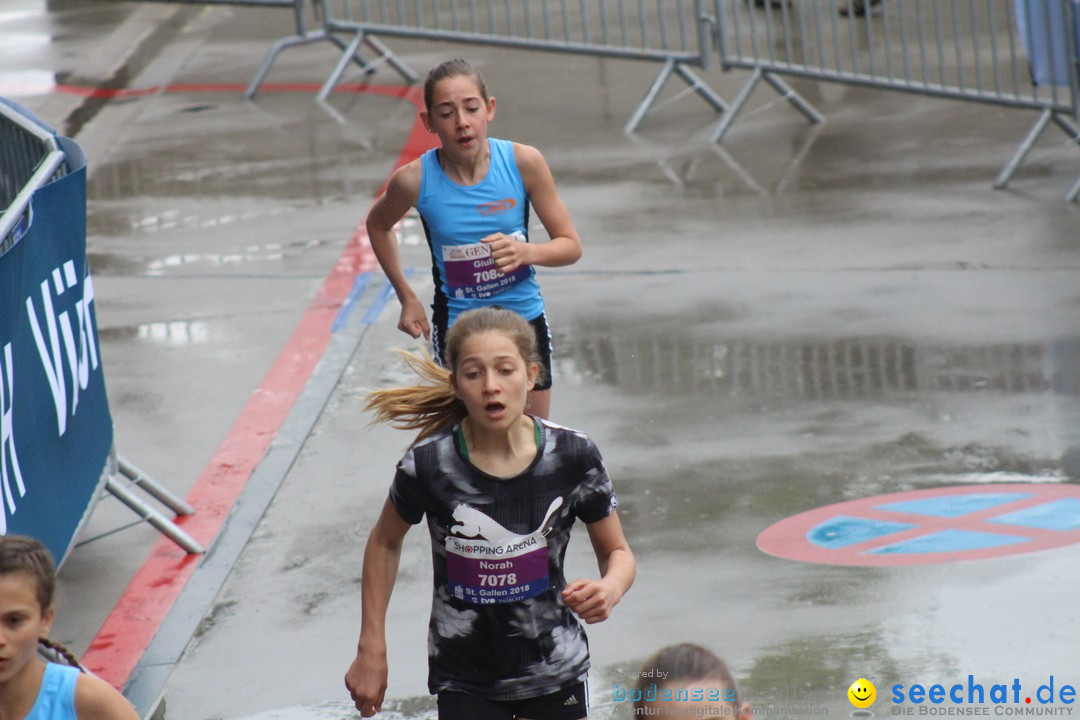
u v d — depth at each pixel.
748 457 24.06
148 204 41.59
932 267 33.16
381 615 13.98
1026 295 30.88
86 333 20.36
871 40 45.66
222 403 27.72
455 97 19.55
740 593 19.50
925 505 21.89
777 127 46.94
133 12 68.88
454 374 13.16
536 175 20.36
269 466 24.88
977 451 23.72
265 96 53.53
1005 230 35.50
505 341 13.04
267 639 19.36
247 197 41.69
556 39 57.81
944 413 25.33
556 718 13.97
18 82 57.47
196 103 53.12
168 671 18.70
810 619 18.66
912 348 28.45
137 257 37.00
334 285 34.09
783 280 32.94
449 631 13.72
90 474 20.08
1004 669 17.16
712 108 49.53
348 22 53.16
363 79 55.12
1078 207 36.91
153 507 23.58
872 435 24.62
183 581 21.11
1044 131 44.53
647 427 25.53
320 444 25.73
